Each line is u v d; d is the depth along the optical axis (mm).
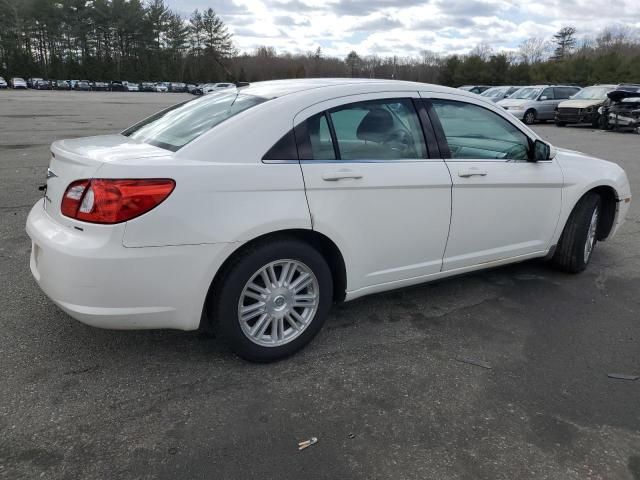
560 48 86875
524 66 60000
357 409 2709
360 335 3496
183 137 3014
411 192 3375
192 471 2256
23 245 4965
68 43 85812
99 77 83688
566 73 56156
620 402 2826
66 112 25469
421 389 2900
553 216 4301
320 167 3025
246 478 2225
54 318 3535
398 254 3461
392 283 3523
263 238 2936
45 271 2723
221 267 2854
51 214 2881
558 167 4273
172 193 2617
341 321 3691
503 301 4090
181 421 2570
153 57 88312
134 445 2396
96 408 2643
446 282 4457
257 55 52062
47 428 2484
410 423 2611
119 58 87375
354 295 3379
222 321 2896
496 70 60469
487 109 3898
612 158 12297
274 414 2648
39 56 84938
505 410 2732
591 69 55156
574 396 2869
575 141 16359
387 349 3322
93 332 3373
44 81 76125
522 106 22844
